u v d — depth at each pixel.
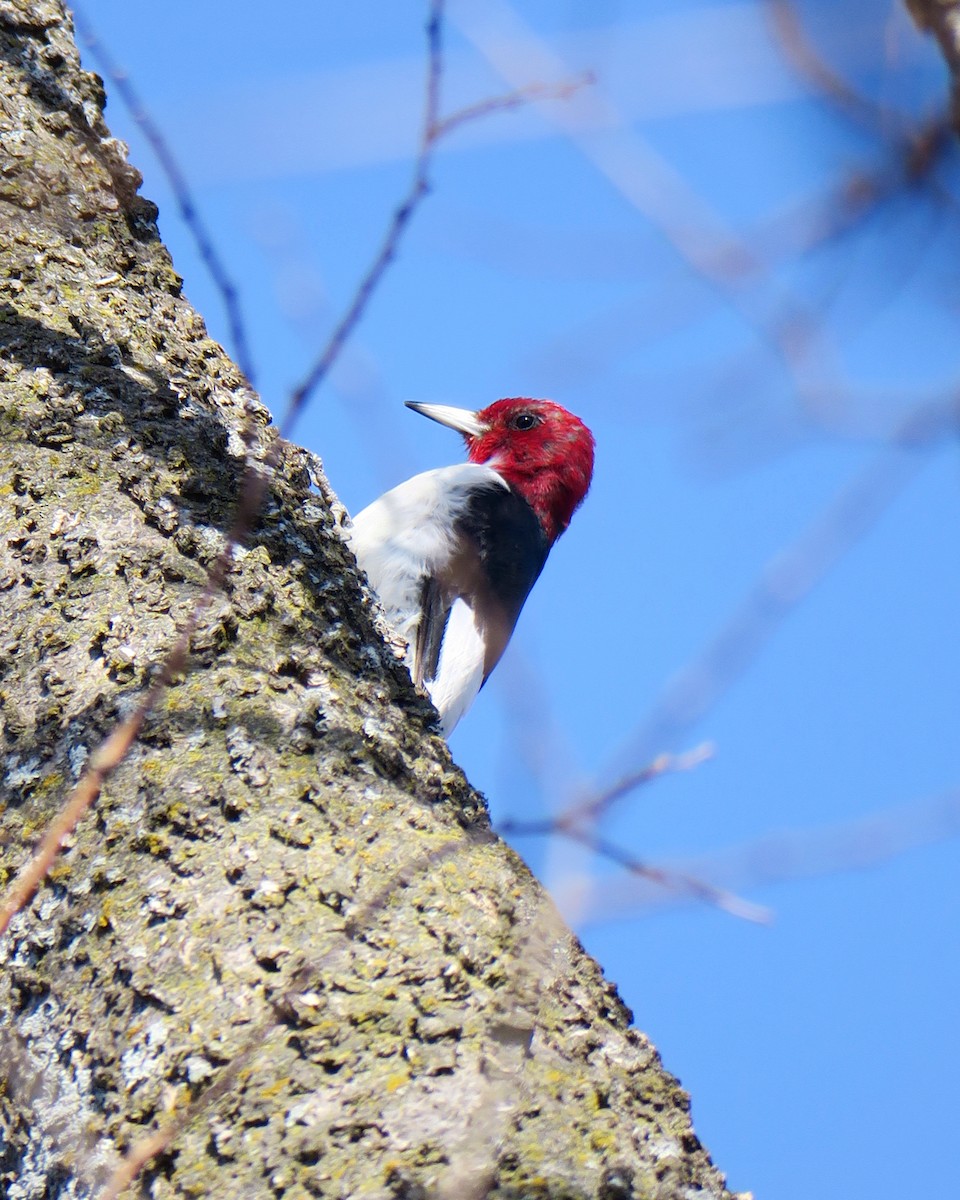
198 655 5.20
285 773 4.84
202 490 5.87
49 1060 4.27
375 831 4.70
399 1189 3.78
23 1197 4.08
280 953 4.27
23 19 7.78
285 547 5.88
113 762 4.21
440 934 4.38
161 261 7.40
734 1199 4.25
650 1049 4.56
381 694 5.42
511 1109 4.01
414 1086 4.00
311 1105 3.95
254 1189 3.81
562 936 4.69
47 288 6.76
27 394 6.18
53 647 5.24
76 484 5.81
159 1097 4.05
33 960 4.49
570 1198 3.88
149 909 4.43
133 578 5.46
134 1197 3.89
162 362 6.65
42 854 4.12
